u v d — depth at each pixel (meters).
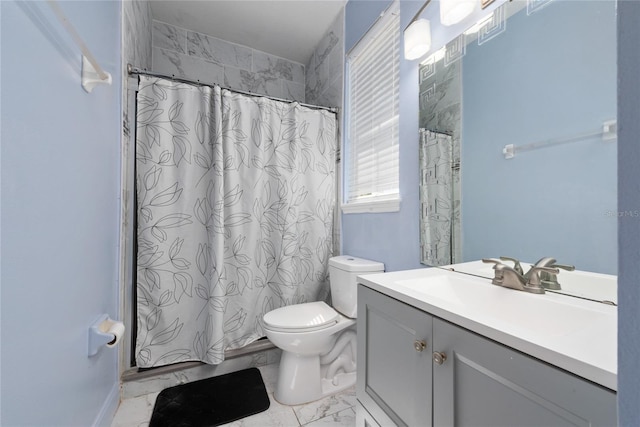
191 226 1.63
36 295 0.72
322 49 2.42
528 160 0.90
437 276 1.04
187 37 2.36
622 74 0.27
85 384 1.02
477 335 0.58
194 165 1.64
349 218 1.92
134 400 1.45
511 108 0.95
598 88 0.74
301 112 1.97
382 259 1.59
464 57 1.11
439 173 1.22
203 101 1.67
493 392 0.55
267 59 2.68
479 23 1.06
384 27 1.63
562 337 0.51
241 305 1.75
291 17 2.20
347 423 1.30
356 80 1.95
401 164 1.45
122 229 1.47
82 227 0.99
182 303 1.60
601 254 0.73
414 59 1.35
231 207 1.71
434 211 1.24
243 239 1.76
